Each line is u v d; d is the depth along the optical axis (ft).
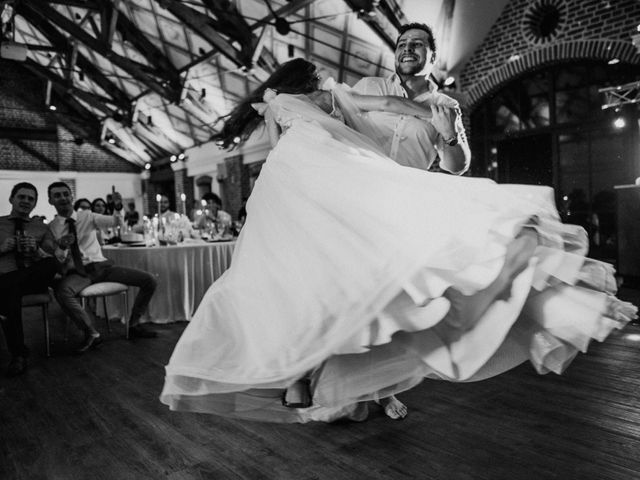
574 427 6.64
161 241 16.40
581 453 5.88
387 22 21.77
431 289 4.16
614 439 6.21
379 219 4.56
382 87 6.68
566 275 4.36
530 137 23.25
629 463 5.57
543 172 22.99
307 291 4.64
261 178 5.49
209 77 32.24
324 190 4.93
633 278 16.89
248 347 4.85
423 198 4.57
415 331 4.45
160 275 15.44
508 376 8.99
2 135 49.34
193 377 4.94
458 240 4.25
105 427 7.42
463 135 6.19
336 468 5.80
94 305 17.89
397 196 4.64
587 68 20.88
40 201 52.06
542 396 7.90
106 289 12.86
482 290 4.42
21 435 7.25
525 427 6.72
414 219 4.46
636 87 17.07
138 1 29.01
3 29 36.58
